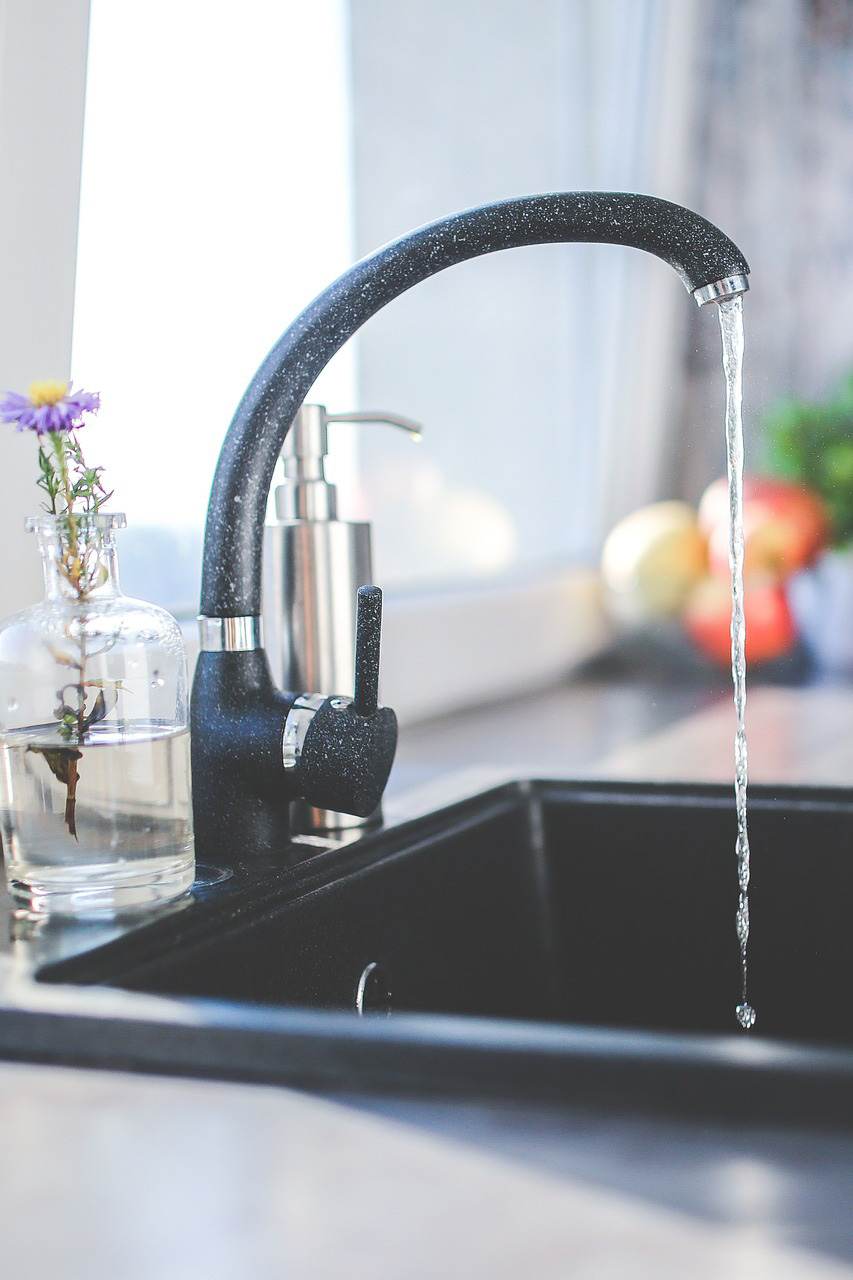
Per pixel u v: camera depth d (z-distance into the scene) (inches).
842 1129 12.0
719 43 86.4
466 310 73.9
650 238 24.6
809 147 87.7
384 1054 13.5
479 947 30.3
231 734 24.9
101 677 21.0
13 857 21.3
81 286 41.1
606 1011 32.8
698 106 86.7
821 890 31.2
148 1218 11.6
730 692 68.5
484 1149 12.1
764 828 31.6
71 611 21.5
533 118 80.7
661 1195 11.3
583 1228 11.0
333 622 28.2
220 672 25.2
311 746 24.6
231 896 22.4
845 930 31.0
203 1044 14.3
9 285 31.6
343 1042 13.7
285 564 28.1
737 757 27.6
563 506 87.6
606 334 87.0
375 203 63.6
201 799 25.1
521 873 32.6
